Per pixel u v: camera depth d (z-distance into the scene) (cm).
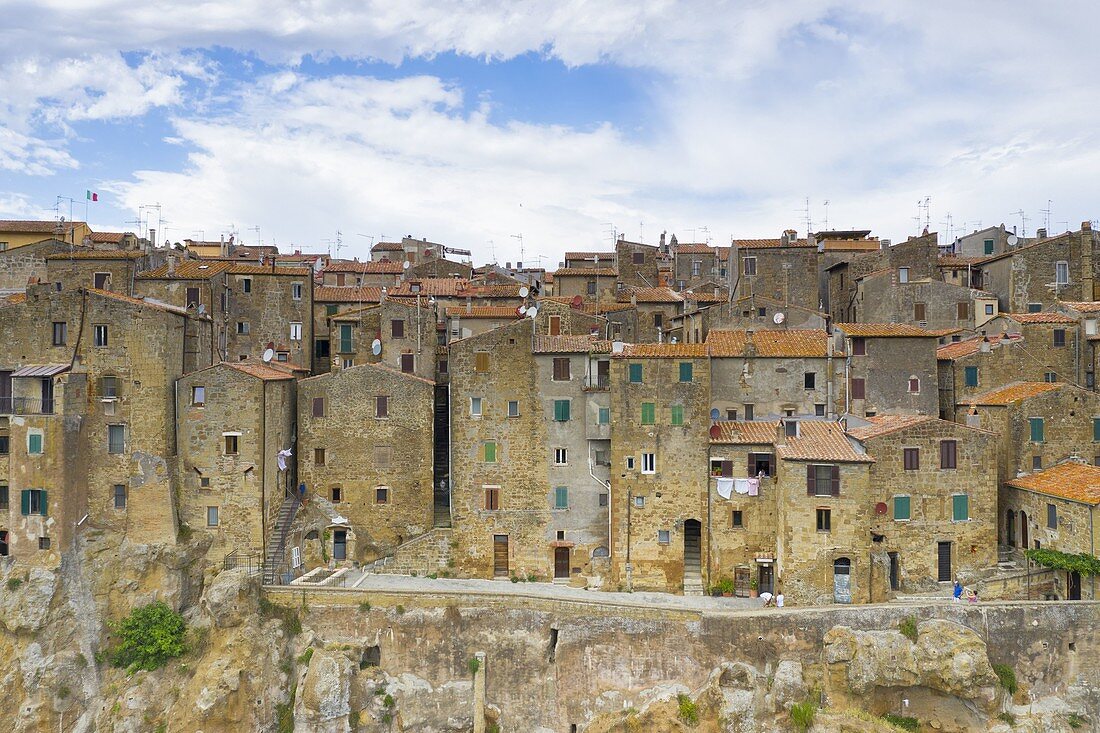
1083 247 8025
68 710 5806
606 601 5888
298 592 5928
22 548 6047
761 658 5503
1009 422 6219
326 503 6731
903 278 7944
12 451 6072
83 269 7131
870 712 5297
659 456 6294
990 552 5962
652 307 8669
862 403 6556
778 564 5962
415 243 12331
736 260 8988
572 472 6525
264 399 6350
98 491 6219
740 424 6406
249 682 5703
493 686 5741
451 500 6650
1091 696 5309
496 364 6581
